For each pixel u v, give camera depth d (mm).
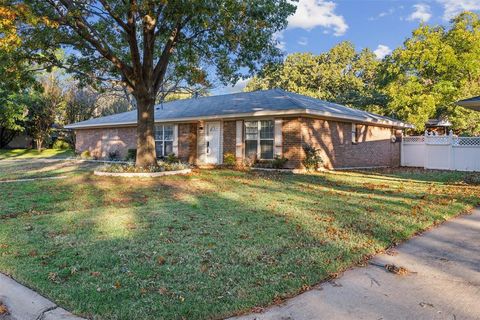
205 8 10508
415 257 4633
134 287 3535
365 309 3215
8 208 7426
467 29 25469
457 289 3666
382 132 20750
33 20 9031
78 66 14000
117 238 5152
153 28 12641
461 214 7207
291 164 15484
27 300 3297
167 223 6062
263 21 11945
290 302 3318
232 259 4324
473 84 25078
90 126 24156
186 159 19703
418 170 17953
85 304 3178
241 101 18828
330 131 16953
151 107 13594
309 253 4551
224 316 3045
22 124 33094
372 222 6203
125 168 13289
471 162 17938
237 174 13961
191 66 14742
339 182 12086
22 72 12320
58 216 6641
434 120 29172
